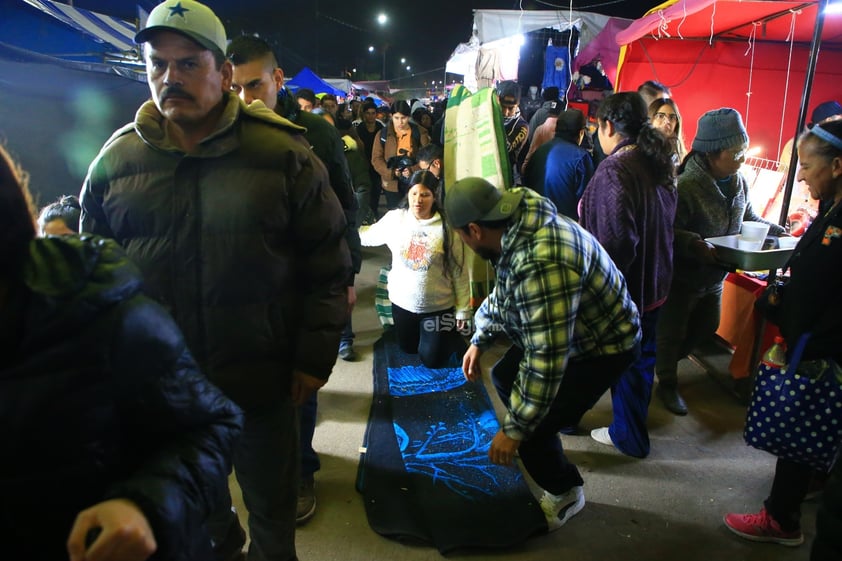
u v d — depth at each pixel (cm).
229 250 149
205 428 100
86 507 85
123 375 85
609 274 197
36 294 77
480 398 335
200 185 149
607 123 258
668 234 260
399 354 394
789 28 456
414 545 227
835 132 181
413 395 339
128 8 805
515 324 200
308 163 160
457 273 328
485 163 349
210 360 156
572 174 338
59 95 383
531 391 184
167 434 96
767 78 523
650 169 247
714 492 260
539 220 180
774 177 421
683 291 312
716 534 235
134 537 78
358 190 494
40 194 375
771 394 203
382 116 1006
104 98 400
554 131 394
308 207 161
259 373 159
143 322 88
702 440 301
